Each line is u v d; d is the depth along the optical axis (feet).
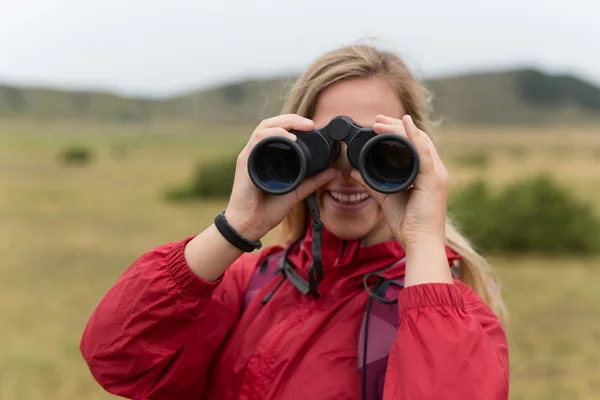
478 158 118.83
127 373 5.32
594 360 19.01
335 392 5.07
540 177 41.24
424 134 5.20
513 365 18.61
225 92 496.64
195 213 57.26
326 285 5.67
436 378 4.50
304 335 5.32
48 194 69.92
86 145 189.47
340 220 5.56
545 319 23.66
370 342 5.19
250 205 5.34
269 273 6.23
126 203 64.49
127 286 5.32
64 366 18.84
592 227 39.17
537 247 38.81
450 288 4.82
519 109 464.65
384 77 5.90
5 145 166.61
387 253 5.63
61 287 28.73
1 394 16.47
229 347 5.74
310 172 5.35
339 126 5.31
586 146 232.94
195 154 152.05
